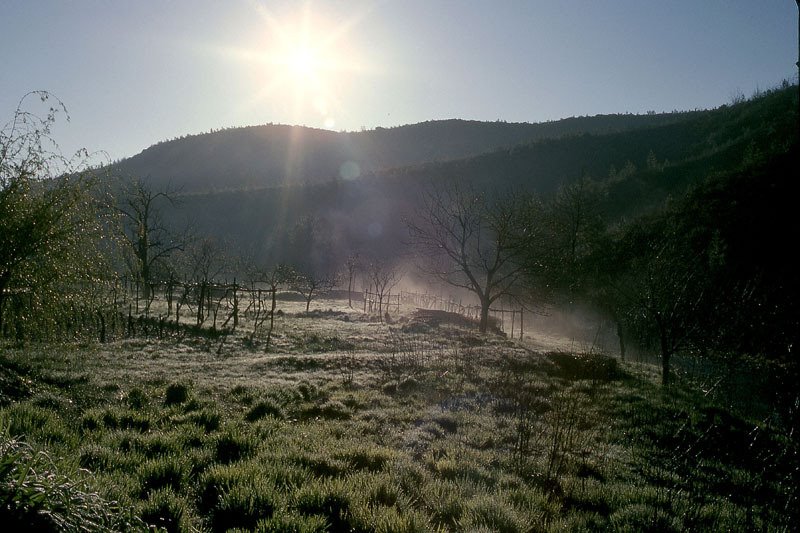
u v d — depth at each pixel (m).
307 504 4.66
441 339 25.22
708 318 19.34
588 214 41.28
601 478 7.96
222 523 4.37
